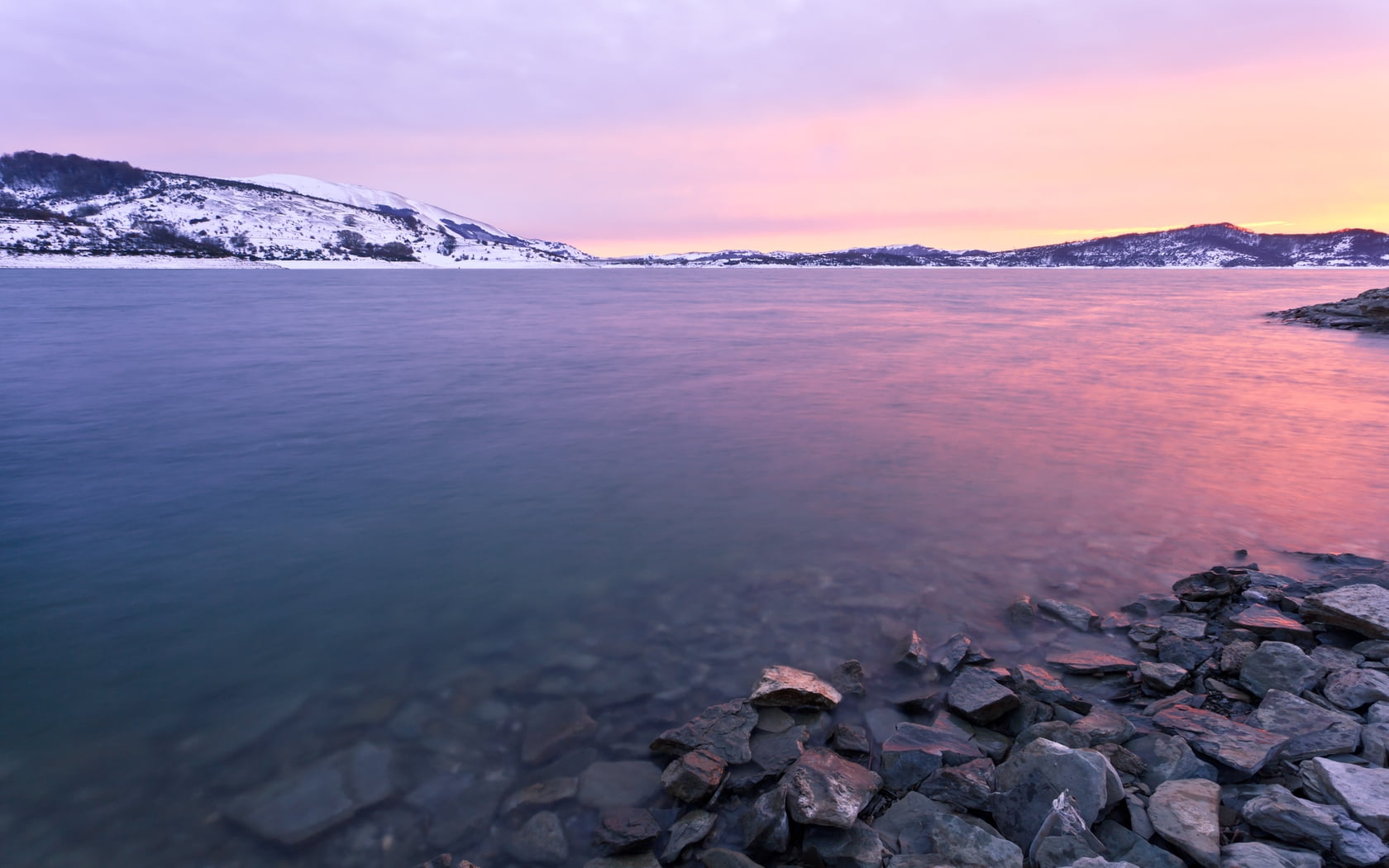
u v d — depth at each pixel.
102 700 4.94
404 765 4.28
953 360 23.84
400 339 30.12
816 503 8.92
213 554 7.45
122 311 44.94
